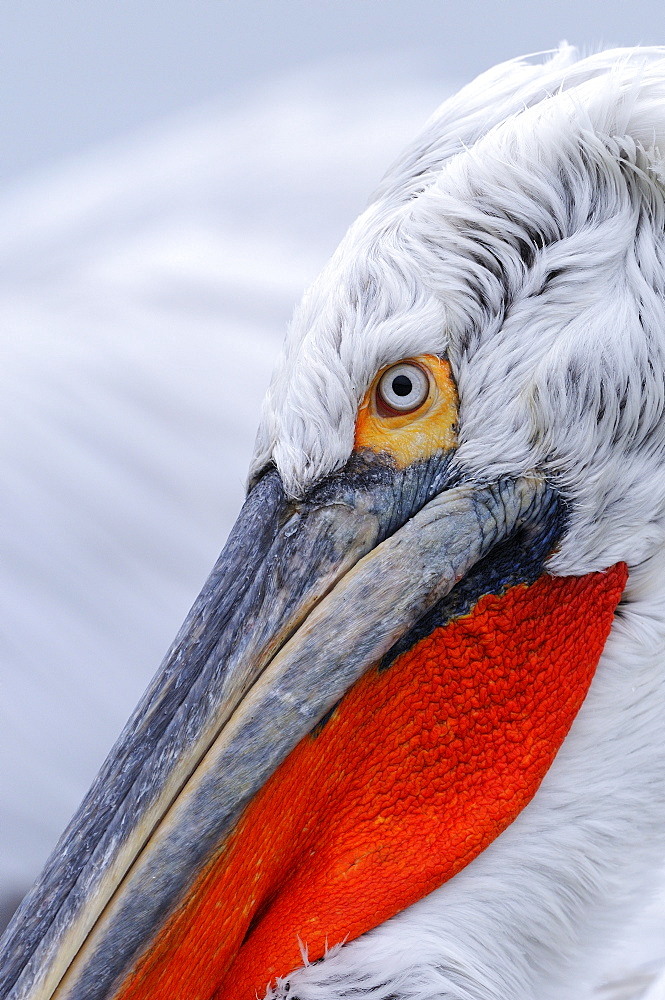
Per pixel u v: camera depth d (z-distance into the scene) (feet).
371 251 9.75
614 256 9.73
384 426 9.74
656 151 9.73
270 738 9.75
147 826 9.74
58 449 14.84
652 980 9.74
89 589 14.28
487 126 9.81
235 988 9.77
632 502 9.76
